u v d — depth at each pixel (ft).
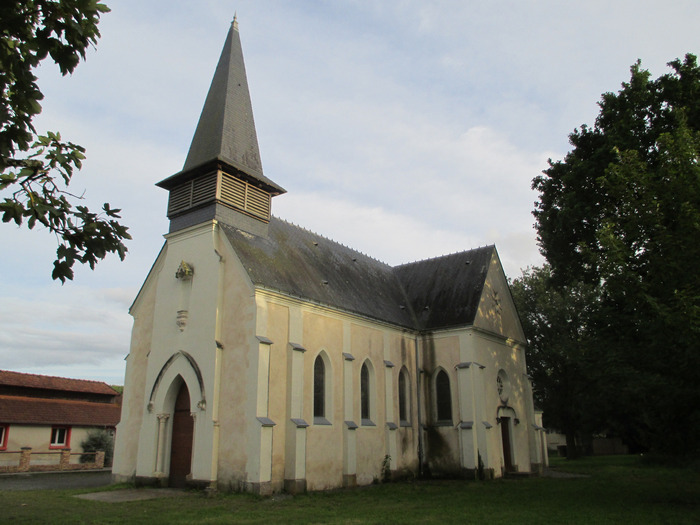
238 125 90.79
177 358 77.66
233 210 83.66
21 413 120.67
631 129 80.02
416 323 109.29
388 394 94.63
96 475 103.09
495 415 102.63
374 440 89.45
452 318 105.60
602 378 76.89
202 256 79.97
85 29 22.40
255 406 68.44
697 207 57.62
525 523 49.16
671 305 56.29
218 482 69.10
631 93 83.76
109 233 24.45
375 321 94.89
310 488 74.43
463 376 99.60
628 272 59.21
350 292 97.76
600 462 142.00
